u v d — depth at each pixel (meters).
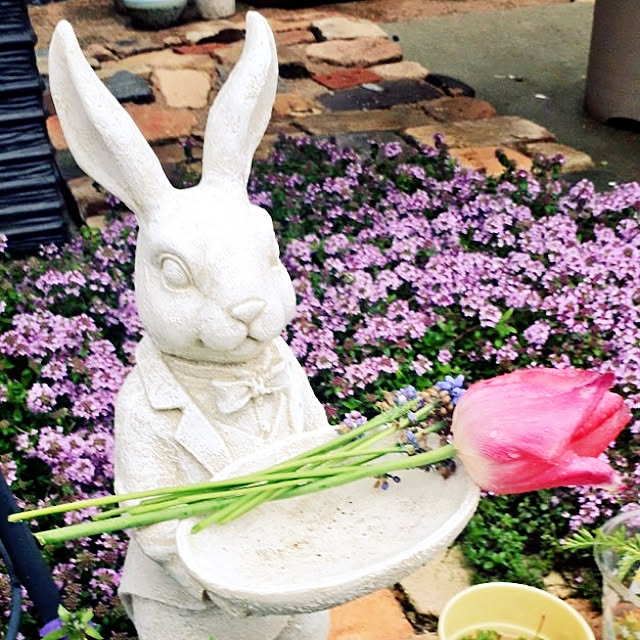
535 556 2.51
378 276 3.02
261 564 1.42
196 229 1.56
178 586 1.72
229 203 1.62
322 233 3.38
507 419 1.27
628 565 1.96
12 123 3.58
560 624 1.98
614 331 2.83
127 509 1.42
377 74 5.50
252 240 1.58
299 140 4.01
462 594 2.00
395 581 1.33
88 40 6.02
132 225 3.39
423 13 6.66
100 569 2.33
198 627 1.77
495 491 1.31
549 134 4.71
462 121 4.85
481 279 3.03
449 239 3.25
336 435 1.55
